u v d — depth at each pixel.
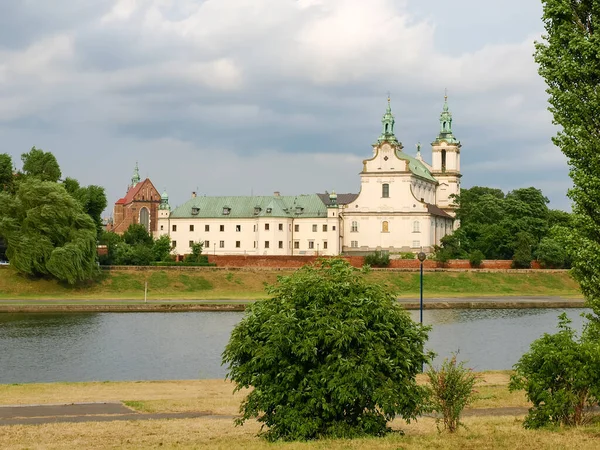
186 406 43.44
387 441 31.25
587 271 42.19
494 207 199.38
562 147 42.00
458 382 33.84
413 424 38.38
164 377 63.06
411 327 34.88
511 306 125.38
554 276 161.62
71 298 132.25
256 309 35.09
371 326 33.78
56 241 139.00
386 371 33.31
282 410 33.12
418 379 51.91
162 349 77.62
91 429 36.59
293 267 155.88
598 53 40.69
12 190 152.38
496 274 160.75
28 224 137.25
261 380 33.22
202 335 88.06
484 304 125.19
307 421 32.75
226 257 169.25
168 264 160.12
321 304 33.97
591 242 41.06
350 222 195.75
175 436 35.31
